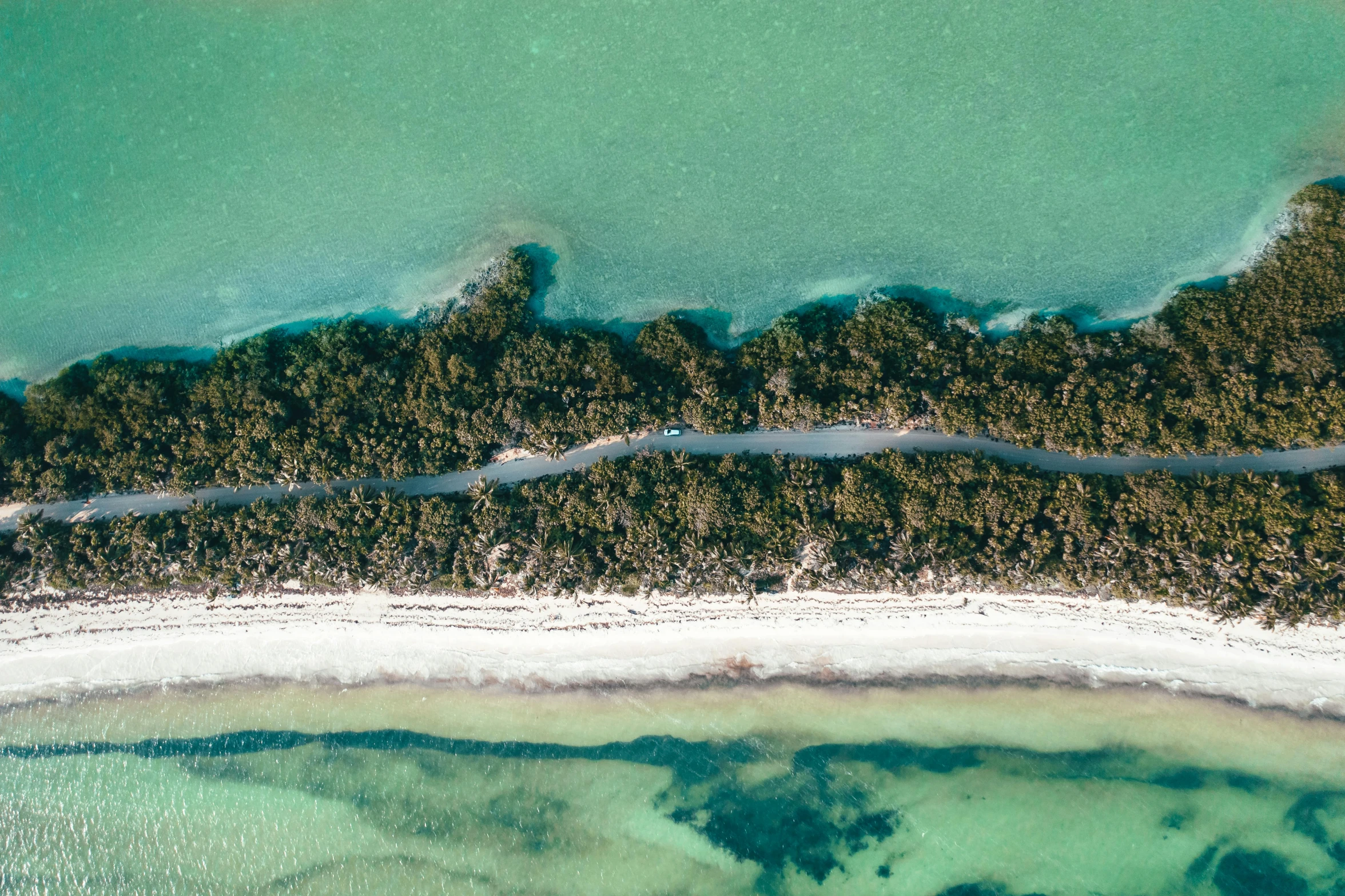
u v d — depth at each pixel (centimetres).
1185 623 6975
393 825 7706
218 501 7569
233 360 7594
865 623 7275
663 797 7525
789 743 7419
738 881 7406
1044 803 7162
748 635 7400
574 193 7619
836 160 7394
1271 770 6931
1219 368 6662
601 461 7144
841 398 6956
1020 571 6794
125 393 7544
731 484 6988
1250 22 6944
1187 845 7012
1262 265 6819
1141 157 7100
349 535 7306
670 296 7562
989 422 6838
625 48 7488
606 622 7500
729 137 7469
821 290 7438
